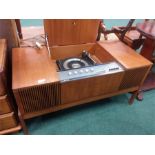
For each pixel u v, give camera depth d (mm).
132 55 1424
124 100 1745
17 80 1023
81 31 1463
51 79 1062
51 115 1514
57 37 1421
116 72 1231
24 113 1147
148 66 1335
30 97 1062
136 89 1557
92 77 1170
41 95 1094
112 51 1457
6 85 1037
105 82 1278
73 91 1205
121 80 1339
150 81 1927
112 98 1757
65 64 1435
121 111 1615
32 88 1015
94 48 1633
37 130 1379
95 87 1278
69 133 1377
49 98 1146
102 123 1483
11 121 1201
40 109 1189
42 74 1094
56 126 1424
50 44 1443
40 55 1281
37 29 1828
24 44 1448
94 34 1540
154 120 1558
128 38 1992
